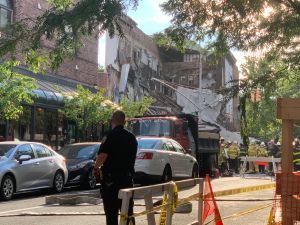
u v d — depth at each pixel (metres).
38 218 10.77
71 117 26.44
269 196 15.94
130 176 7.58
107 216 7.52
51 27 7.60
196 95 59.56
